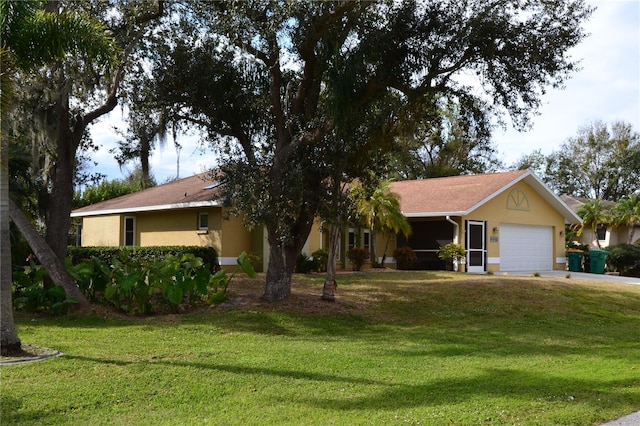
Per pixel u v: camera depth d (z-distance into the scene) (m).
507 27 12.30
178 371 7.66
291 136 13.61
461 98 13.34
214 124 15.02
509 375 8.15
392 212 22.80
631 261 30.58
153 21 14.42
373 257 25.52
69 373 7.36
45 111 14.75
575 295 17.64
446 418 6.07
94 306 12.70
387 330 12.37
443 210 24.44
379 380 7.67
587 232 41.03
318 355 9.17
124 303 13.15
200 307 13.43
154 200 23.94
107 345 9.30
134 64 14.72
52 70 13.21
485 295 16.69
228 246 21.45
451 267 24.66
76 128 14.23
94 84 14.17
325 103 13.15
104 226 26.58
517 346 10.79
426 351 9.89
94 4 13.59
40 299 12.36
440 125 14.41
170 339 10.20
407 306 14.99
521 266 27.72
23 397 6.34
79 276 12.89
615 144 54.38
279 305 13.52
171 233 23.52
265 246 21.75
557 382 7.77
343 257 24.88
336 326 12.41
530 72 12.70
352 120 12.79
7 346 8.16
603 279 24.31
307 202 13.61
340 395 6.91
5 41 8.73
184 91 14.59
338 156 13.13
